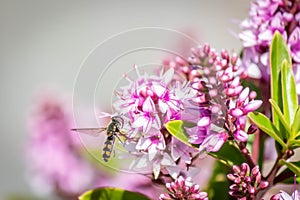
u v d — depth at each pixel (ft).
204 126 0.93
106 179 1.24
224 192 1.03
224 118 0.93
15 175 2.40
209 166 1.03
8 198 1.38
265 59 1.02
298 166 0.97
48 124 1.30
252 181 0.94
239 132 0.94
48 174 1.29
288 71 0.99
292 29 1.02
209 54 0.97
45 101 1.31
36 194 1.32
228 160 0.96
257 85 1.04
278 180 0.99
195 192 0.94
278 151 0.98
